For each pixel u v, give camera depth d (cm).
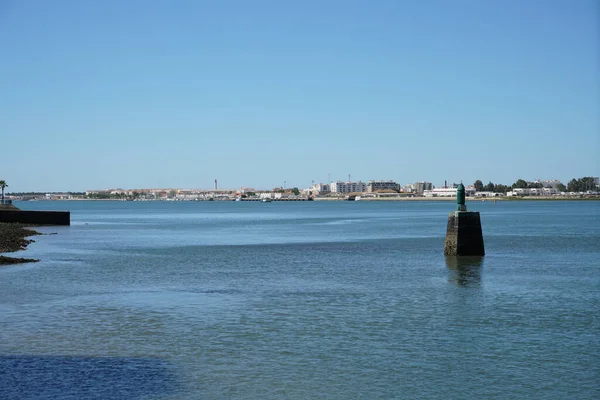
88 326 3222
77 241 9100
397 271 5397
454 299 4000
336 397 2255
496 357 2697
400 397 2258
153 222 16525
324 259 6469
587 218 17150
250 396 2256
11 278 4912
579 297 4069
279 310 3644
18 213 13712
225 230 12312
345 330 3150
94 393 2259
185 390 2305
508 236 9869
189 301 3931
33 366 2552
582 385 2372
